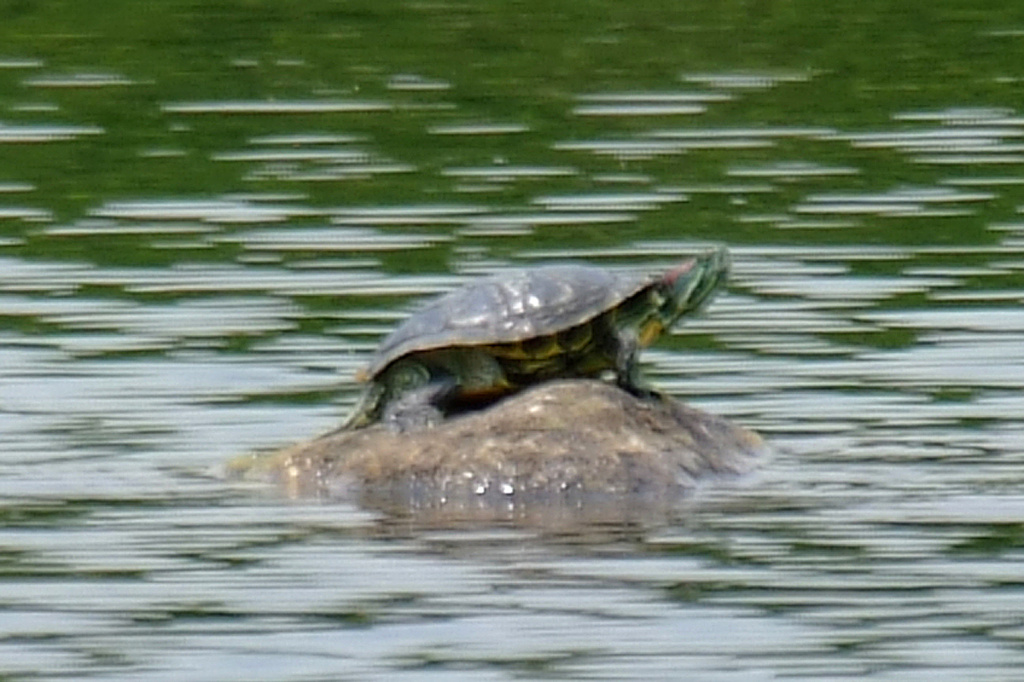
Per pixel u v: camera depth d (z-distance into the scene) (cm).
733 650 4256
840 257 7131
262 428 5734
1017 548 4781
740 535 4922
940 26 9969
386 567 4747
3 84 9294
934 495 5153
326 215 7669
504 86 9225
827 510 5075
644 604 4500
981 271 6944
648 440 5344
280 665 4216
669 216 7588
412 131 8656
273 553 4847
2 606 4534
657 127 8644
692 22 10119
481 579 4662
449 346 5403
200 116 8875
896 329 6419
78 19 10169
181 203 7844
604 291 5447
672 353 6278
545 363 5469
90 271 7106
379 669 4191
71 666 4228
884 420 5712
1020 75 9250
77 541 4916
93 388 6025
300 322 6581
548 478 5238
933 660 4203
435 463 5303
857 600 4500
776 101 8950
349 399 5953
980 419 5694
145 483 5334
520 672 4162
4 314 6656
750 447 5484
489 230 7462
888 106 8875
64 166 8275
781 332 6438
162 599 4562
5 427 5716
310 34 9962
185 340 6419
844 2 10381
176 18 10206
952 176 7975
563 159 8288
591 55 9606
